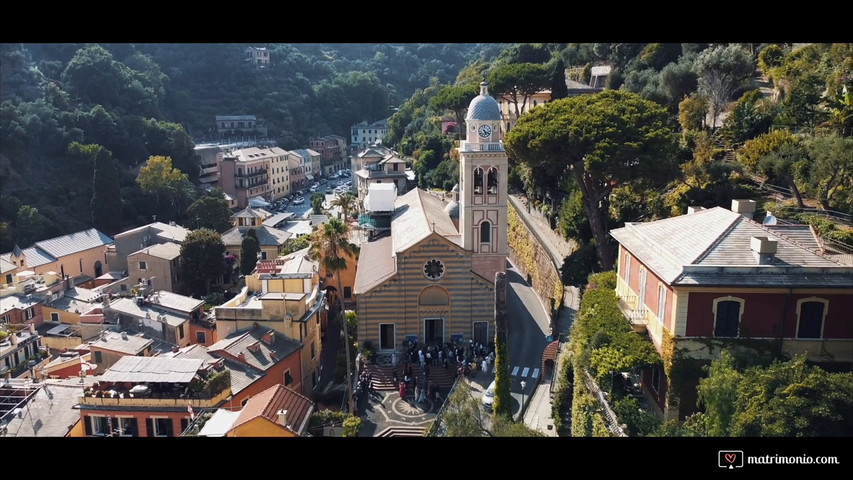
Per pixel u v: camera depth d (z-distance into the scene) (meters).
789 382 32.88
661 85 98.31
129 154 156.00
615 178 65.50
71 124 151.00
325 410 51.31
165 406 48.19
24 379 60.09
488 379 60.66
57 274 97.00
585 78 138.25
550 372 60.81
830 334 38.72
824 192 59.09
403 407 57.38
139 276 99.12
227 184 167.00
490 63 184.38
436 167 140.12
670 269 40.59
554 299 75.50
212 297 96.81
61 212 133.62
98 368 63.38
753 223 42.75
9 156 136.75
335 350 76.06
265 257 111.88
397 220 85.25
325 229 59.06
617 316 47.88
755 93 83.00
